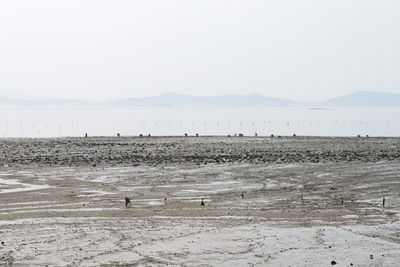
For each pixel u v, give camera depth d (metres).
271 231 37.19
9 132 174.50
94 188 54.56
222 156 81.62
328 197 49.81
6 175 63.06
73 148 96.62
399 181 57.59
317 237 35.56
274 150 91.06
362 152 86.94
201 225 38.97
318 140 112.62
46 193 51.41
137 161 76.12
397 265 29.92
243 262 30.67
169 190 53.59
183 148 95.56
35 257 31.30
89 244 34.06
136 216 41.97
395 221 39.91
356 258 31.19
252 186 55.78
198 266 29.95
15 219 40.72
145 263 30.38
